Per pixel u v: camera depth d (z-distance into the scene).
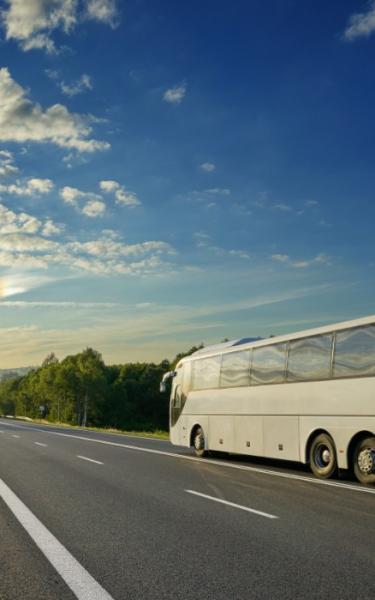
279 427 15.25
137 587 5.10
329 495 10.74
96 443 26.34
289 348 15.22
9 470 14.77
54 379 115.81
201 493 10.85
